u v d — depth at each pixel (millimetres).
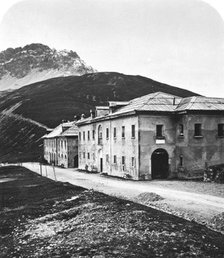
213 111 46688
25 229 25188
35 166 88438
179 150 47594
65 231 23344
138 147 46469
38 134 151000
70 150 83062
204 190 35094
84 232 22391
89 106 195625
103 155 59531
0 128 178750
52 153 102625
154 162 48344
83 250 19328
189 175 46188
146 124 46938
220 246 18406
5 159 125188
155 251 18062
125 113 49219
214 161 47219
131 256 17656
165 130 47844
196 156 46469
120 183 43375
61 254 19219
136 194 33375
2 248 21531
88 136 67938
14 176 64062
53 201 33531
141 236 20312
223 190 34875
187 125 46188
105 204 28375
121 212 25406
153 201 29219
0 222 27641
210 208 25688
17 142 153000
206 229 20984
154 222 22406
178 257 17156
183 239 19359
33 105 194125
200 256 17203
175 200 29172
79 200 31641
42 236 23094
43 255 19422
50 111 178250
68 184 43062
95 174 59469
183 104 48531
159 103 48812
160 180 45594
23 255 19891
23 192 42156
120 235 20891
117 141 53312
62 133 87250
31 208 31703
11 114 189125
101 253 18406
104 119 57594
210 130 47094
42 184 46375
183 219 23094
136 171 46875
